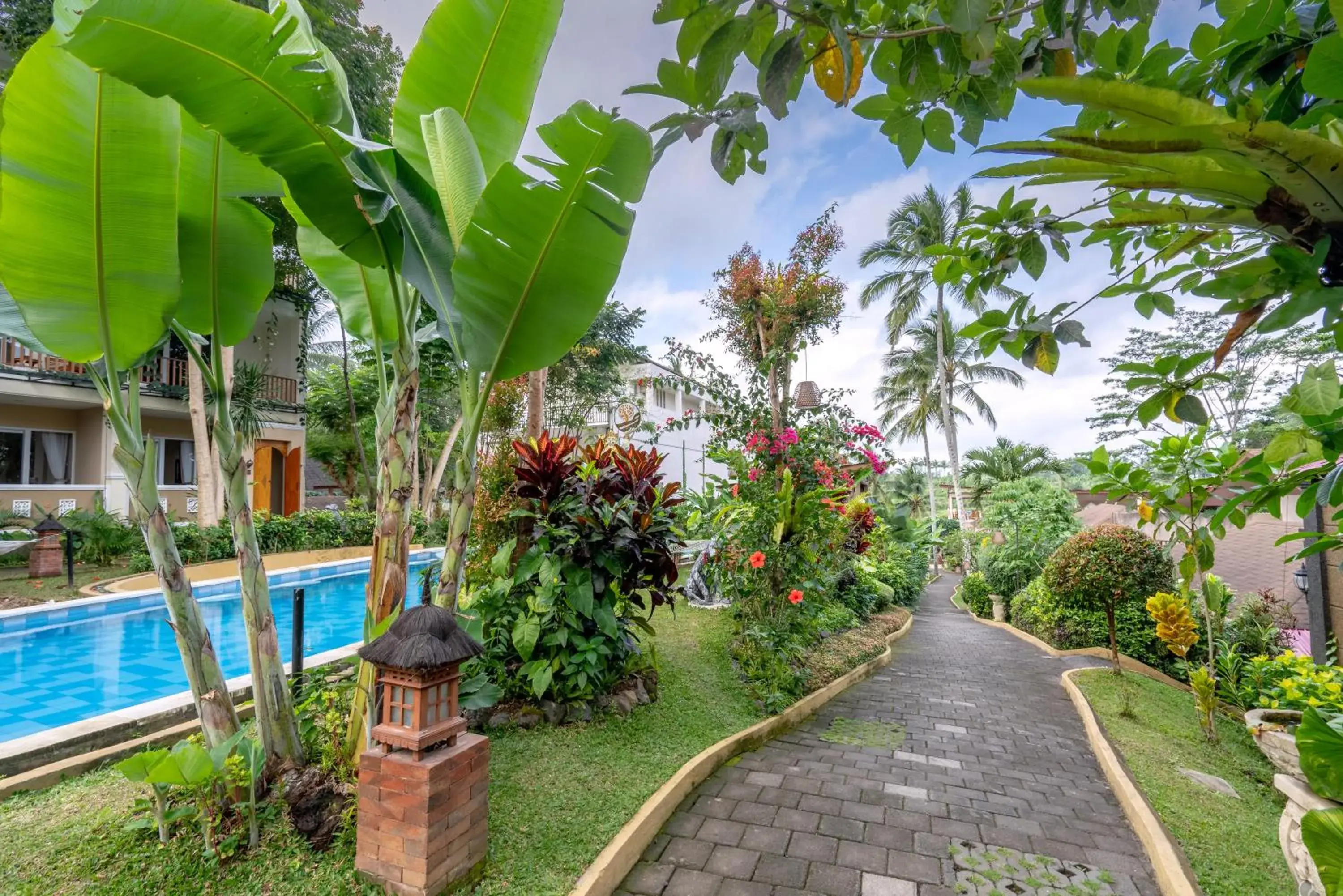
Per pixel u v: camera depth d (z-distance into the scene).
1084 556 6.57
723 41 1.10
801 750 4.31
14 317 2.56
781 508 5.55
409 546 2.76
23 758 3.24
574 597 4.11
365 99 11.69
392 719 2.32
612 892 2.57
